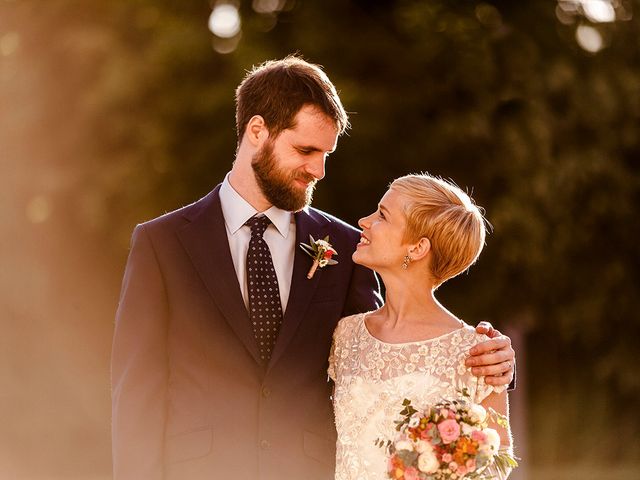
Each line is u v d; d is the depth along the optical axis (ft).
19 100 47.65
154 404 13.42
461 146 45.27
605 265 50.08
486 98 45.21
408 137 45.62
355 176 45.60
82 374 51.88
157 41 45.75
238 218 13.94
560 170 45.80
